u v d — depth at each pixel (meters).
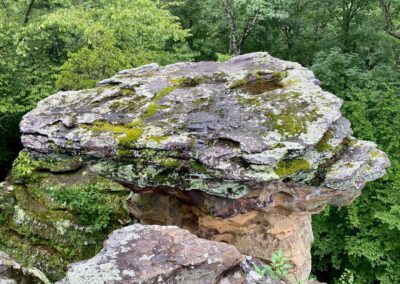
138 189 6.78
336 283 11.30
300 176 5.73
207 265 4.69
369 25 16.94
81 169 10.23
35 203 9.68
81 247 8.79
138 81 7.18
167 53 14.17
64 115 6.46
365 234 11.10
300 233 7.21
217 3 17.88
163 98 6.50
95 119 6.23
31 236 9.22
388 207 11.24
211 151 5.41
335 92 13.70
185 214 7.21
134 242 4.93
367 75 13.66
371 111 12.67
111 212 9.09
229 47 18.44
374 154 6.16
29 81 13.66
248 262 5.21
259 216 6.71
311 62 18.03
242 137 5.45
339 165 5.89
